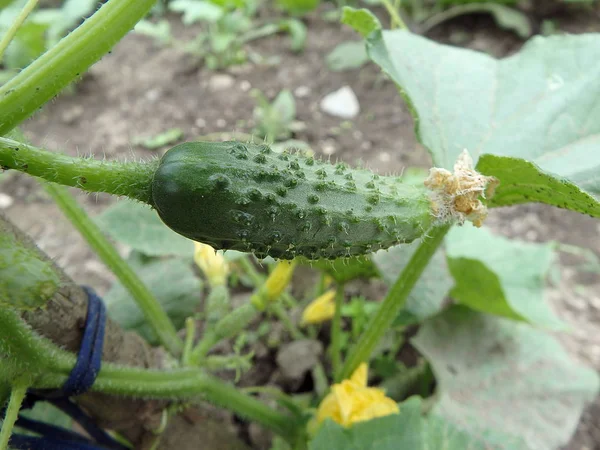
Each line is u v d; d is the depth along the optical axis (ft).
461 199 0.44
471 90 0.65
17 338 0.40
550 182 0.44
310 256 0.40
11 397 0.41
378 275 0.75
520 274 0.88
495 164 0.46
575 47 0.64
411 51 0.66
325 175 0.40
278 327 0.89
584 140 0.59
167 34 1.52
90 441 0.57
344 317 0.93
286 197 0.37
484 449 0.62
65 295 0.45
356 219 0.39
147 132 1.29
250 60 1.52
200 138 1.27
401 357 0.90
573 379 0.77
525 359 0.79
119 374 0.50
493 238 0.95
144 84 1.43
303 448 0.65
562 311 1.00
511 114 0.63
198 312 0.93
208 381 0.59
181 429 0.66
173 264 0.78
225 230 0.37
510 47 1.57
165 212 0.37
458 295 0.80
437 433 0.62
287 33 1.63
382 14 1.72
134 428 0.58
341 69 1.47
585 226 1.14
